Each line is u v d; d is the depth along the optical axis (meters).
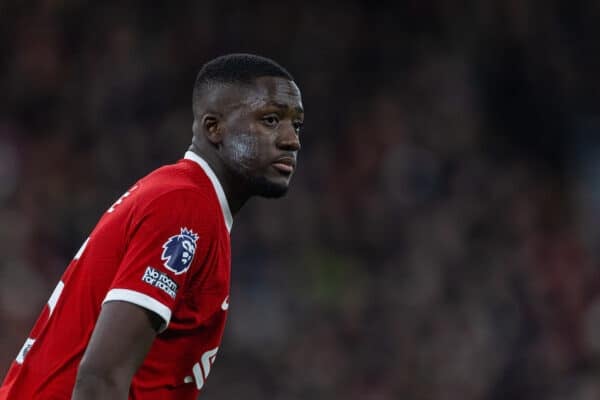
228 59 13.96
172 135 51.41
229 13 58.25
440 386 44.44
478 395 44.69
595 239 58.22
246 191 13.87
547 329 48.75
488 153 59.41
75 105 54.09
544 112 63.06
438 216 52.38
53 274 45.50
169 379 13.33
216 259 13.18
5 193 49.22
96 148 51.81
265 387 43.69
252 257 47.94
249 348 44.81
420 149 55.47
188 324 13.16
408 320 46.75
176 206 12.86
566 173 62.16
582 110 64.62
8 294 43.25
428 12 63.12
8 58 55.38
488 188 55.44
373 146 55.06
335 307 47.22
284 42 58.59
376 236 51.44
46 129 53.28
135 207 12.98
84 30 56.66
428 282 48.19
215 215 13.22
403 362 45.25
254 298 46.50
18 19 56.34
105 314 12.34
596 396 45.50
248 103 13.62
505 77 63.16
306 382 43.81
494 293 49.19
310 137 55.69
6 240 45.50
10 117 53.31
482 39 63.44
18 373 13.53
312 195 52.38
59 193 49.06
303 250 49.31
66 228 47.50
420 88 59.00
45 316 13.62
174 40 56.34
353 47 60.09
